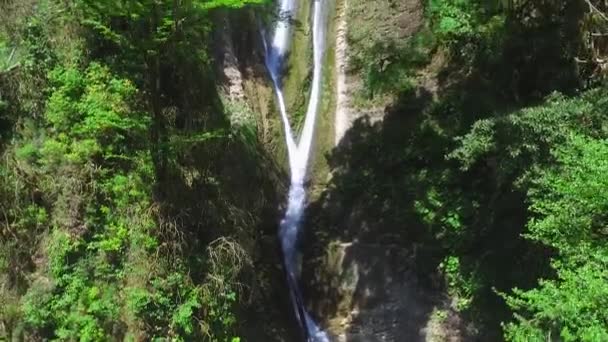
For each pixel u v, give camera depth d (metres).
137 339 11.20
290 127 17.30
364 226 16.14
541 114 11.32
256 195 15.02
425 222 15.65
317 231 16.31
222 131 12.67
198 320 11.77
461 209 15.21
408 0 17.41
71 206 11.37
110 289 11.34
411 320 15.57
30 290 11.27
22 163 11.49
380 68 17.12
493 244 14.71
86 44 11.64
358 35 17.83
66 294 11.23
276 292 15.25
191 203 12.47
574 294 9.16
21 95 11.60
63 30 11.66
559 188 10.18
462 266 15.17
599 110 11.08
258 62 17.25
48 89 11.59
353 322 15.65
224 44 16.17
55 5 11.68
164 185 12.06
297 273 16.09
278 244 16.05
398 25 17.42
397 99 16.92
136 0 10.14
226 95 15.41
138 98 11.86
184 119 12.75
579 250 9.63
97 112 11.34
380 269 15.83
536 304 9.73
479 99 15.28
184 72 12.80
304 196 16.75
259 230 15.30
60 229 11.35
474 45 15.34
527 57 14.14
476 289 14.88
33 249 11.48
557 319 9.42
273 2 16.42
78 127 11.40
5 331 11.23
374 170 16.52
